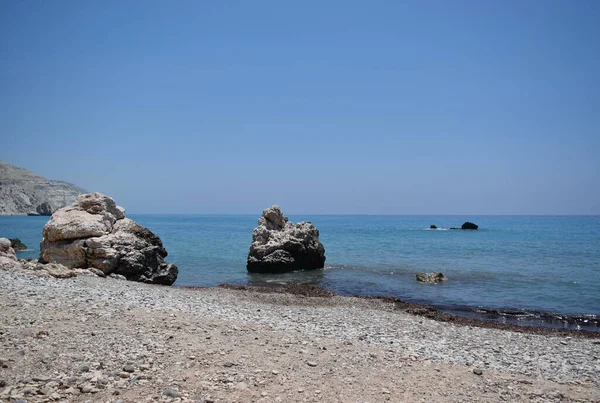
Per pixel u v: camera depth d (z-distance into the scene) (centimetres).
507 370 1293
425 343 1568
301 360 1182
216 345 1234
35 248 6056
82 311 1480
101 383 909
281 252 4088
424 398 993
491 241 8031
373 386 1042
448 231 12125
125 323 1374
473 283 3466
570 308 2627
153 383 938
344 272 4078
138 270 2833
